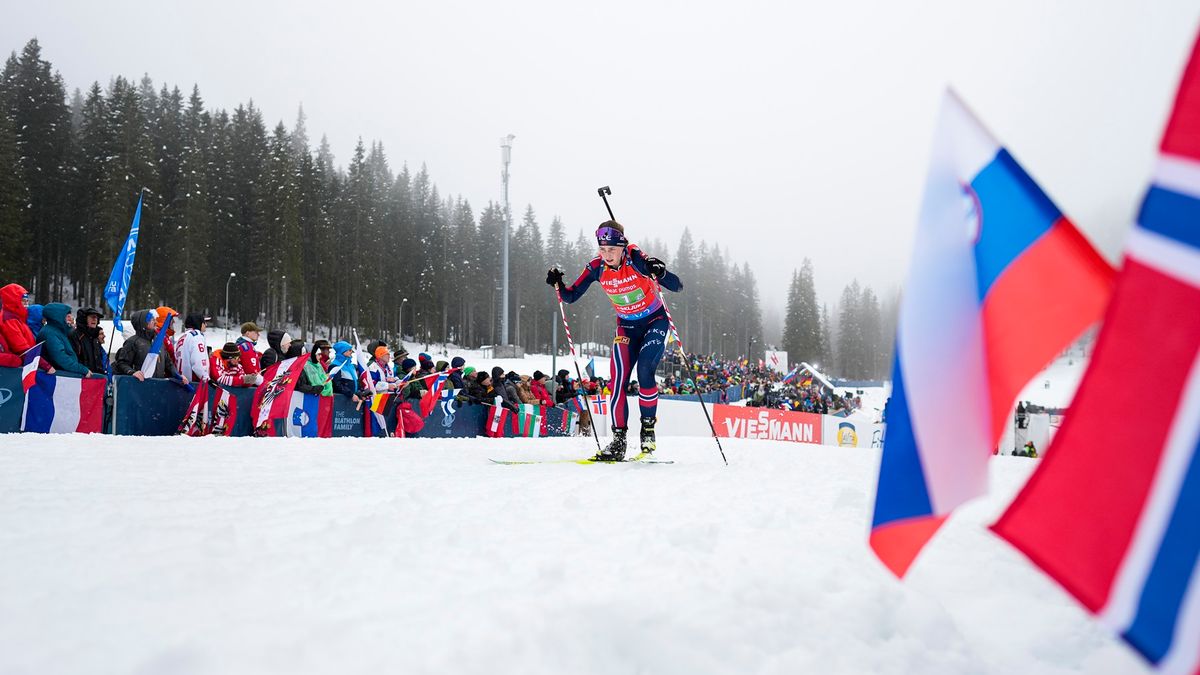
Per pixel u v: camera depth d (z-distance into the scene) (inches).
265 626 42.9
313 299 1798.7
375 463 137.0
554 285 186.2
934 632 56.0
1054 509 33.3
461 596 51.4
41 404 210.8
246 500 86.8
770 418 568.7
